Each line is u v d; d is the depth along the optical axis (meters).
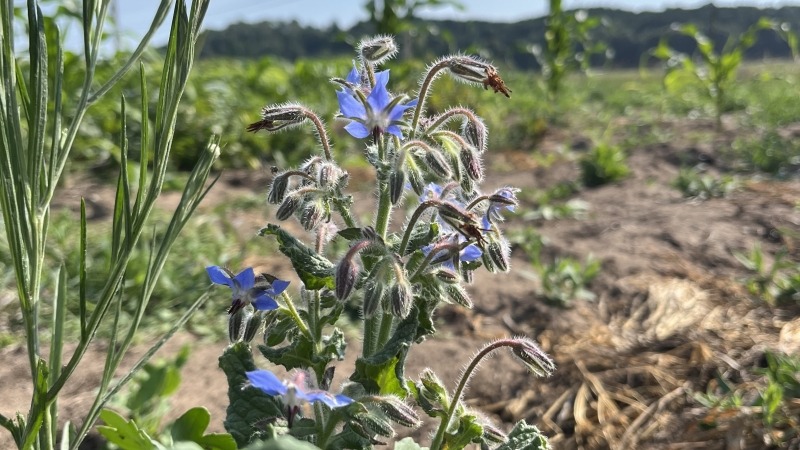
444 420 0.16
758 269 0.40
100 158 0.74
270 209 0.60
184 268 0.43
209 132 0.79
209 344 0.34
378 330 0.17
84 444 0.24
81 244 0.14
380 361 0.15
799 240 0.49
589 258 0.43
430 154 0.15
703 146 0.82
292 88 1.16
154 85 0.83
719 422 0.26
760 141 0.77
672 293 0.39
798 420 0.25
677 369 0.30
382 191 0.16
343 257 0.15
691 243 0.48
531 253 0.46
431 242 0.16
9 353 0.33
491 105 1.11
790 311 0.36
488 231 0.17
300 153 0.84
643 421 0.27
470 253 0.17
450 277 0.16
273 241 0.51
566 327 0.36
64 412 0.26
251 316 0.16
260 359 0.31
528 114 1.09
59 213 0.55
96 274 0.42
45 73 0.14
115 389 0.16
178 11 0.14
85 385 0.29
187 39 0.14
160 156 0.14
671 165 0.77
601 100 1.67
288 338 0.17
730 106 1.21
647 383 0.30
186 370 0.31
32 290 0.14
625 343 0.34
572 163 0.83
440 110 0.91
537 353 0.16
